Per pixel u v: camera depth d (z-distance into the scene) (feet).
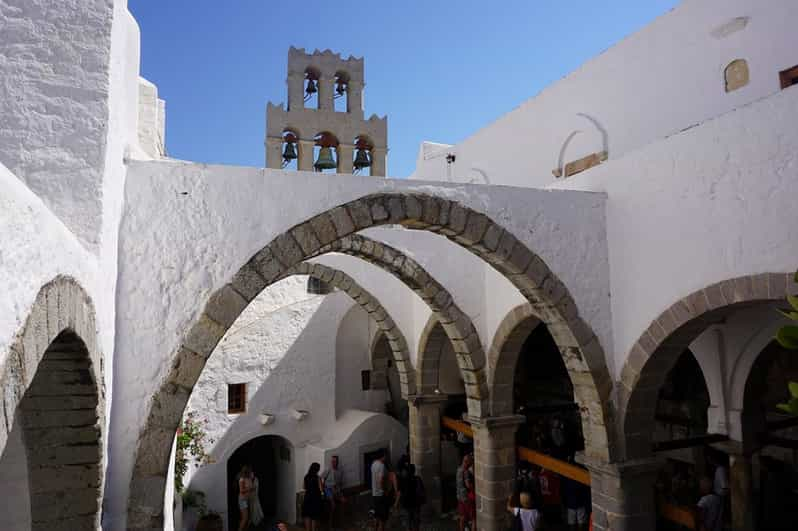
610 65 32.55
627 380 23.89
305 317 45.70
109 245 15.69
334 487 39.50
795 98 17.34
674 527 31.07
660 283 22.33
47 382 13.64
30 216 8.70
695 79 27.66
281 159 40.47
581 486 33.42
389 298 40.86
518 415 32.32
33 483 14.01
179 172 18.90
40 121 14.32
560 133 35.86
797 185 17.22
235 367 42.14
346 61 43.93
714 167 20.07
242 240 19.35
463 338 32.37
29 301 8.64
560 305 24.04
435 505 39.73
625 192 24.34
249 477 40.42
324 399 45.78
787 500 31.91
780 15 24.21
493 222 23.38
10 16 14.34
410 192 22.26
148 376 17.57
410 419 41.14
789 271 17.38
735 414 28.14
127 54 19.35
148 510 16.74
